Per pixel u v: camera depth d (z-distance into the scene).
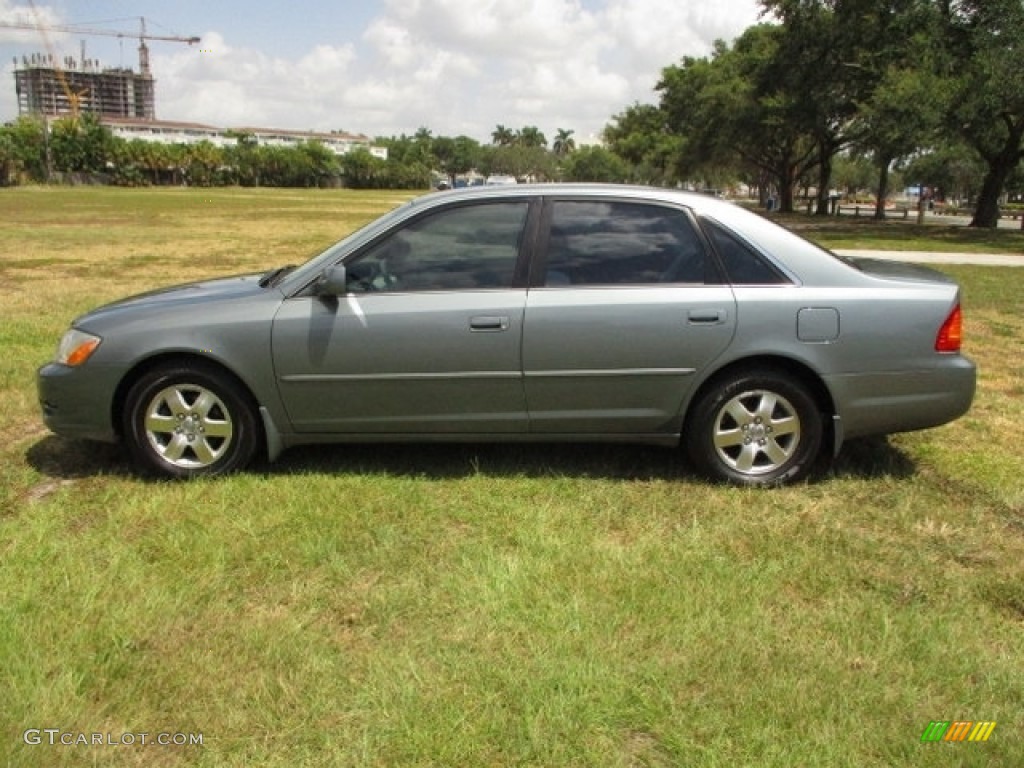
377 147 169.00
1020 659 3.05
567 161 126.00
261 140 174.25
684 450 4.89
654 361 4.48
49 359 7.57
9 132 90.31
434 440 4.66
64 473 4.86
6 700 2.75
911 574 3.67
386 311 4.49
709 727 2.65
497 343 4.46
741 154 59.78
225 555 3.76
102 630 3.14
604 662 2.98
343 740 2.60
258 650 3.05
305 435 4.67
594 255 4.55
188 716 2.70
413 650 3.06
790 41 35.19
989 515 4.31
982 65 25.44
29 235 24.55
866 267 4.87
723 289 4.48
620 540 3.98
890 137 27.66
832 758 2.53
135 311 4.68
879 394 4.52
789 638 3.15
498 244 4.58
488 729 2.64
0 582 3.49
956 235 28.27
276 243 22.36
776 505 4.40
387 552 3.81
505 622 3.23
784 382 4.52
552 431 4.62
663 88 60.06
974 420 5.99
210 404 4.65
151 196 64.00
